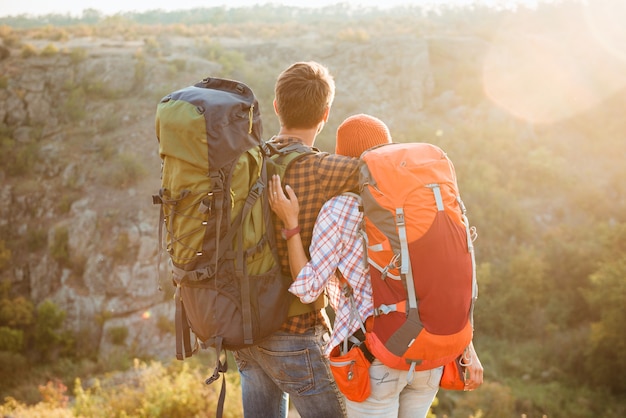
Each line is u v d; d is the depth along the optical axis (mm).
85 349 32312
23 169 42125
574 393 25000
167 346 32344
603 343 25750
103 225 37344
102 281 35094
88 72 50531
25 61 50875
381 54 62969
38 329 32062
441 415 20375
